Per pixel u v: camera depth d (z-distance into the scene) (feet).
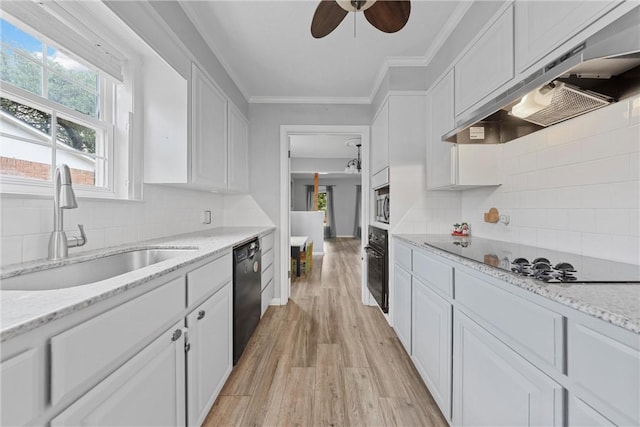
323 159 24.35
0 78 3.44
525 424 2.72
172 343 3.45
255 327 7.63
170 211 6.89
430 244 5.57
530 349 2.67
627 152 3.64
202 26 6.47
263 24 6.49
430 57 7.74
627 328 1.77
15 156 3.62
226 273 5.41
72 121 4.49
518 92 3.63
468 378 3.83
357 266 17.38
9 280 3.01
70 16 4.00
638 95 3.24
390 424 4.60
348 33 6.88
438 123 7.30
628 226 3.63
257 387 5.52
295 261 14.99
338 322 8.66
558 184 4.73
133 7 4.40
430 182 7.75
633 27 2.53
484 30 5.28
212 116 7.05
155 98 5.79
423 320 5.51
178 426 3.59
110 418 2.39
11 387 1.63
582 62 2.80
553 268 3.23
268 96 10.30
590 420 2.06
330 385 5.59
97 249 4.62
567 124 4.55
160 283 3.18
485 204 6.86
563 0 3.53
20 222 3.45
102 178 5.08
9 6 3.29
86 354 2.13
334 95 10.24
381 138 9.02
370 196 10.36
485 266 3.43
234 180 8.70
